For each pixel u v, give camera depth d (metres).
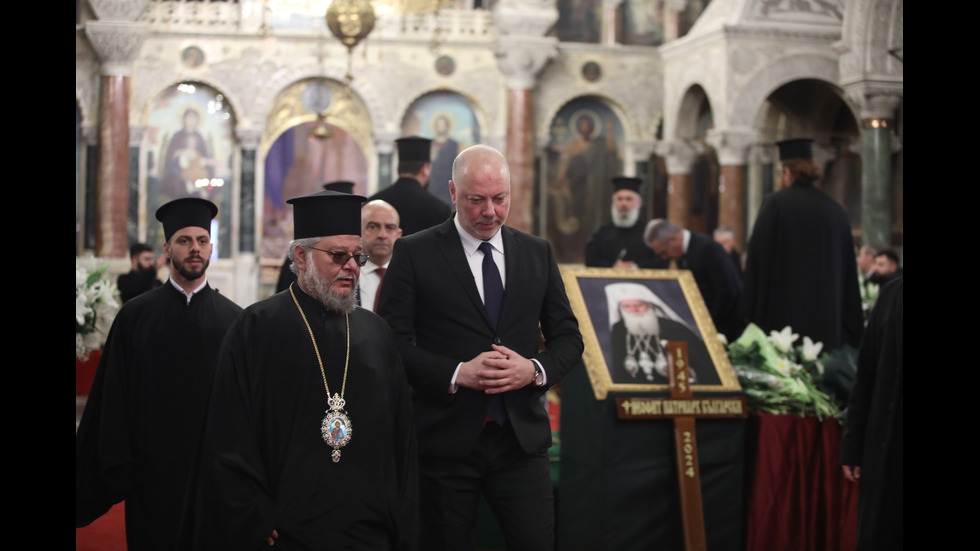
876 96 11.78
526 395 3.62
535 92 16.20
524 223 15.80
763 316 6.52
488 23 15.98
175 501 4.08
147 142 15.26
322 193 3.22
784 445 4.84
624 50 16.41
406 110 15.91
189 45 15.24
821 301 6.38
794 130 15.89
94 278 5.68
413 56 15.83
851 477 4.18
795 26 14.20
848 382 5.24
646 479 4.50
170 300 4.25
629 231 10.75
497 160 3.58
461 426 3.54
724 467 4.67
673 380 4.51
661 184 16.64
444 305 3.62
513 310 3.65
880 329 4.05
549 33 16.36
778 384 4.97
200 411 4.16
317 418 3.11
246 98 15.39
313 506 3.03
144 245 10.63
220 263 15.51
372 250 5.21
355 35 10.97
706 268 7.94
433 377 3.50
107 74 14.54
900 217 13.58
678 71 15.88
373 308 5.18
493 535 5.03
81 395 10.90
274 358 3.16
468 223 3.59
